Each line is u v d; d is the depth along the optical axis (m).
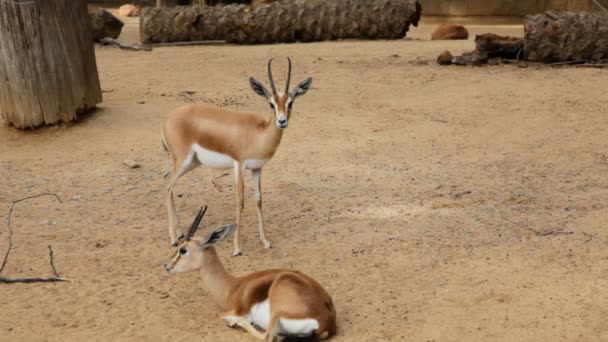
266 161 8.58
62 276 8.09
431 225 9.47
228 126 8.55
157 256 8.67
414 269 8.09
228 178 11.83
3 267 8.16
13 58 13.76
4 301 7.47
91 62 14.86
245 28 26.06
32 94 13.88
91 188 11.30
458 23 36.16
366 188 11.14
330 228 9.49
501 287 7.57
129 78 19.62
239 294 6.71
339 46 24.67
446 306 7.19
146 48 25.08
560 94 16.92
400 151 13.11
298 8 26.22
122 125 14.57
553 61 20.72
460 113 15.62
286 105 8.19
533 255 8.39
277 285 6.31
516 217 9.69
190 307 7.32
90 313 7.18
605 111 15.41
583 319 6.83
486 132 14.20
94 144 13.58
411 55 22.64
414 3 26.69
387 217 9.84
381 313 7.07
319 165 12.38
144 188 11.30
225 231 6.89
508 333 6.62
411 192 10.90
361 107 16.33
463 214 9.87
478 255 8.44
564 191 10.72
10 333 6.78
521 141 13.56
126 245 9.03
